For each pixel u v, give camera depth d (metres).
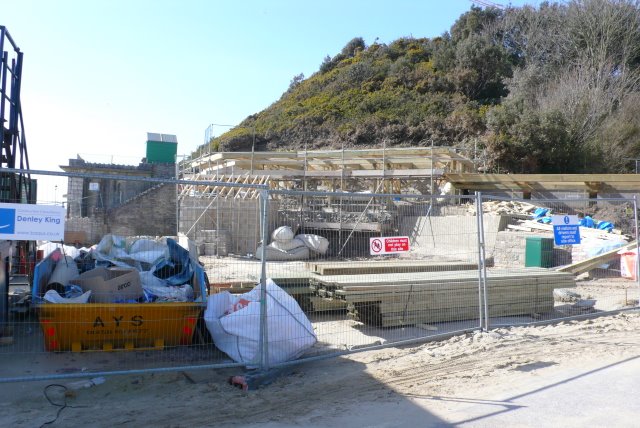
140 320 7.71
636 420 5.32
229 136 56.97
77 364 7.32
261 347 6.89
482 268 9.92
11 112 10.44
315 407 5.85
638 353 7.97
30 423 5.34
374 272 11.04
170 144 33.28
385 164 25.56
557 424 5.23
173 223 27.28
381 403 5.96
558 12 48.44
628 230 19.81
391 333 9.30
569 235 10.60
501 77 47.69
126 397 6.17
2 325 8.49
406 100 51.19
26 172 5.95
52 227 6.24
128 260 9.58
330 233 24.12
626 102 35.69
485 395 6.18
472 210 22.34
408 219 23.19
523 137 31.45
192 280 8.75
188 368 6.54
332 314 10.86
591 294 13.83
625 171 32.62
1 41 9.30
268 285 7.76
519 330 9.57
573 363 7.47
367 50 64.38
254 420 5.46
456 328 9.65
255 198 23.86
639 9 40.16
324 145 48.97
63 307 7.39
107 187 29.28
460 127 43.38
